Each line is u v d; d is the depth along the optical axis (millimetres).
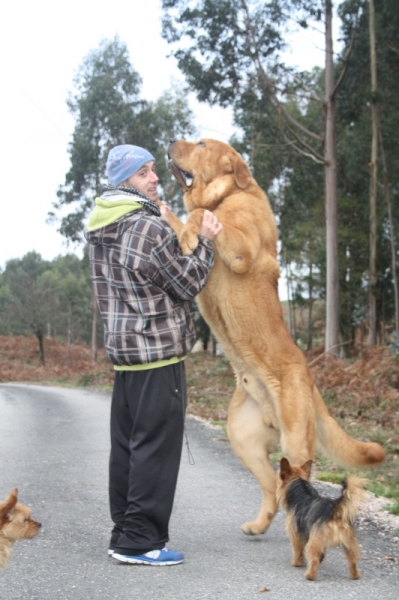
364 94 27688
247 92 26297
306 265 42125
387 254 34719
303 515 3832
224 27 25141
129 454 4066
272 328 5027
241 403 5113
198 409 13203
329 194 25172
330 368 16266
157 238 3904
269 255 5242
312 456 4805
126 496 4059
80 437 9297
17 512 3428
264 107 26891
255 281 5082
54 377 34438
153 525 3896
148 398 3908
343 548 3738
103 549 4172
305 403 4816
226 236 4918
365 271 36031
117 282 3951
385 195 30703
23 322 43312
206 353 37219
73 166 36906
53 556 3963
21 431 9930
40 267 99250
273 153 33781
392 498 5887
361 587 3529
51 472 6629
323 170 33719
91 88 36594
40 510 5082
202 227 4195
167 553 3895
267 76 25828
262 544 4469
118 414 4094
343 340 34875
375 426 10227
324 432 5043
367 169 33219
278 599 3291
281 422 4840
